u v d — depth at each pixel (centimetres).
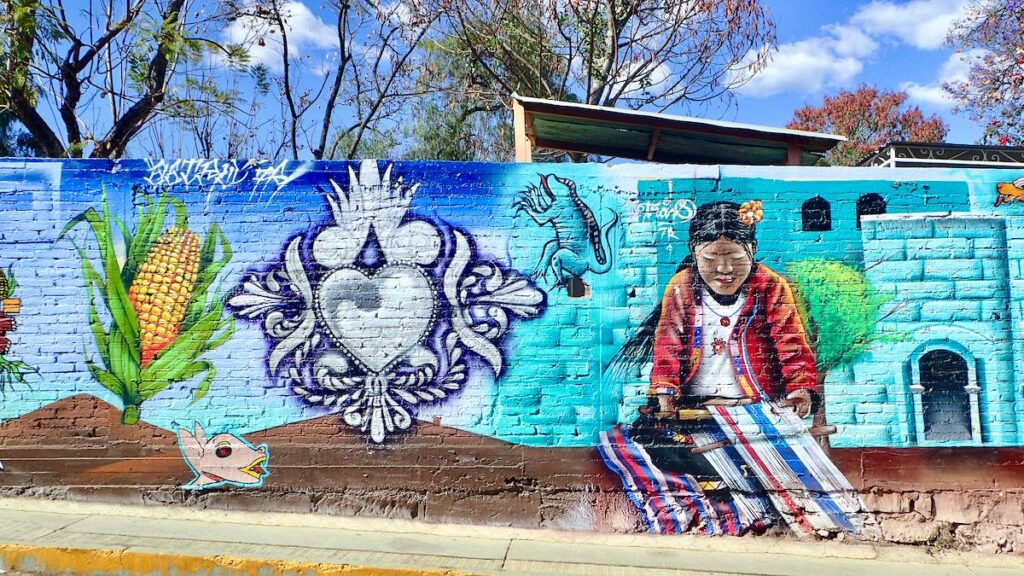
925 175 562
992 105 1596
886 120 3203
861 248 561
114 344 571
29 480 573
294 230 570
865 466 559
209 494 571
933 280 560
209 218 571
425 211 567
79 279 572
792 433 560
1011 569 521
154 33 1092
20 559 488
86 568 484
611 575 486
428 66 1608
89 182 573
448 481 564
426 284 566
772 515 559
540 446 563
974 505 555
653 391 562
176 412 572
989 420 556
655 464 562
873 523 556
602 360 564
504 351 564
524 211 566
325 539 528
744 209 564
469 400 564
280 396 568
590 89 1480
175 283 571
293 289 568
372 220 568
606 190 567
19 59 1007
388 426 565
